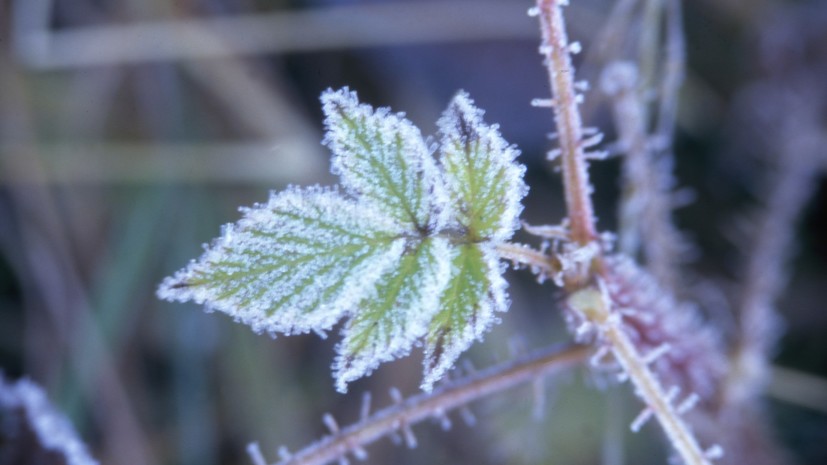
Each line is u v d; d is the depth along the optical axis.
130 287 0.53
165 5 0.53
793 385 0.53
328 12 0.55
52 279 0.53
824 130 0.54
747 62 0.58
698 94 0.58
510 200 0.26
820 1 0.56
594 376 0.34
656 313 0.34
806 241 0.58
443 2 0.57
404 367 0.53
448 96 0.58
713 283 0.56
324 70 0.57
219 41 0.54
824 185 0.57
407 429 0.32
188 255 0.54
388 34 0.56
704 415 0.37
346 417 0.55
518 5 0.57
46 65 0.53
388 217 0.26
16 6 0.53
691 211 0.58
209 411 0.54
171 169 0.54
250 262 0.26
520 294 0.55
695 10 0.58
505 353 0.52
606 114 0.56
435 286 0.26
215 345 0.54
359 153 0.26
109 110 0.55
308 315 0.26
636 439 0.51
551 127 0.58
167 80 0.55
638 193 0.39
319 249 0.26
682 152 0.59
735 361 0.42
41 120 0.54
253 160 0.54
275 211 0.26
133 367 0.54
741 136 0.58
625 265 0.32
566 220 0.30
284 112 0.55
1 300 0.56
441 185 0.26
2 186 0.54
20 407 0.38
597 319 0.30
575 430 0.50
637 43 0.41
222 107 0.55
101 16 0.54
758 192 0.57
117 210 0.54
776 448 0.46
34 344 0.54
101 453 0.53
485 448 0.51
